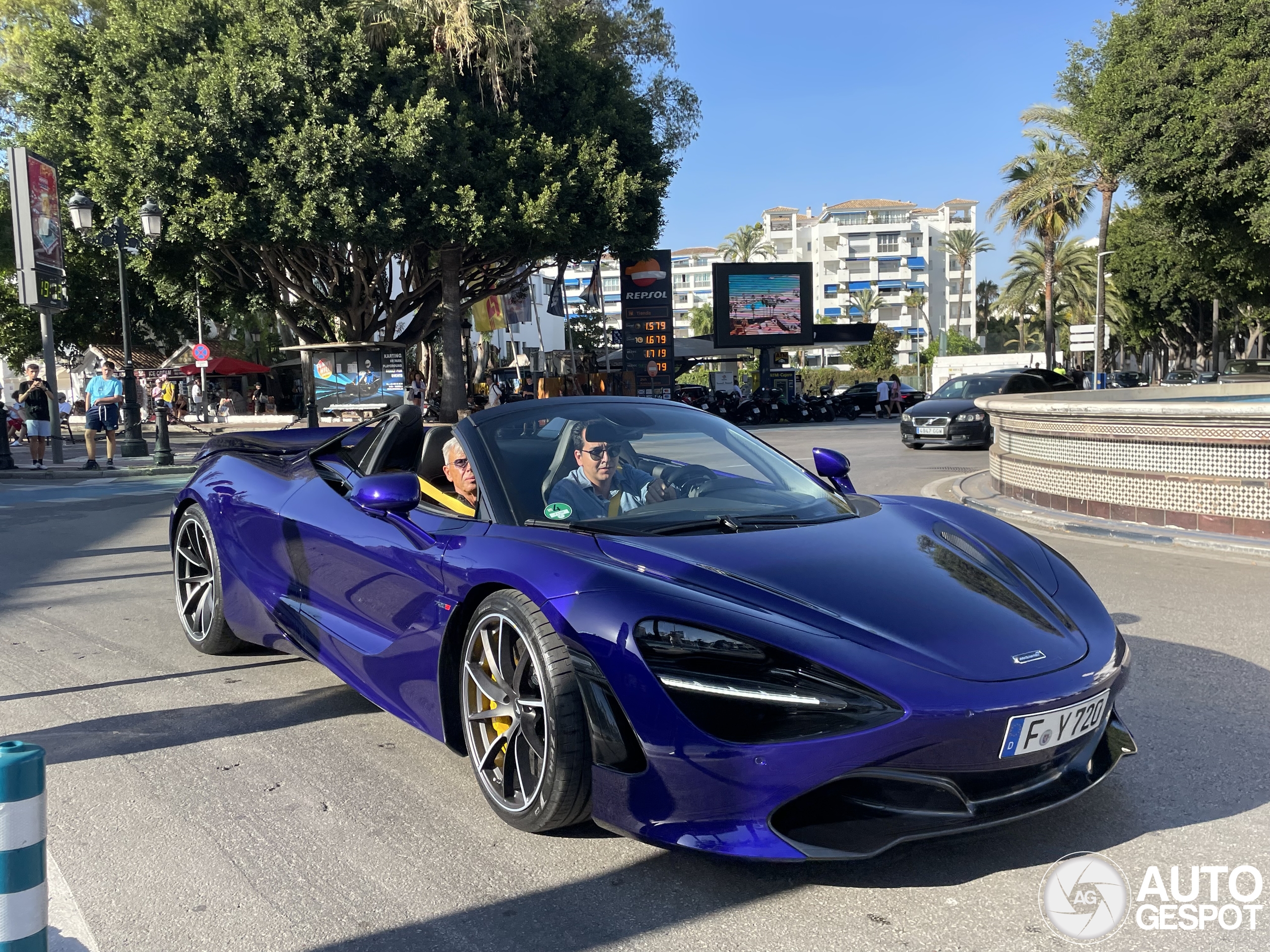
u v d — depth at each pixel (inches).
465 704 111.3
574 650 95.6
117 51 792.9
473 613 111.9
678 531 114.5
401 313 1047.0
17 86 837.8
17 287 661.9
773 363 1673.2
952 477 461.4
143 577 261.9
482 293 1040.8
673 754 89.0
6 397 1679.4
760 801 87.3
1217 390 524.4
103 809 113.5
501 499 120.1
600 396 148.9
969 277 4156.0
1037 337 3339.1
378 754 130.6
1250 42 687.1
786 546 109.8
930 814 89.2
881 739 84.6
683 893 91.6
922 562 109.7
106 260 1197.1
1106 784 114.5
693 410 155.1
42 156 672.4
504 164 837.8
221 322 1454.2
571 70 906.7
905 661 89.3
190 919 88.7
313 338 1085.8
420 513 128.0
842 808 89.0
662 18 1114.7
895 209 4028.1
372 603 129.3
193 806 114.0
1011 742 88.1
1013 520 332.8
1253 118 682.2
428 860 99.3
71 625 207.3
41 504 452.8
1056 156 1471.5
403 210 791.1
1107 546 277.7
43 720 145.9
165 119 743.1
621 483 127.8
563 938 84.4
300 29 765.3
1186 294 1788.9
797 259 4325.8
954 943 81.8
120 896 93.0
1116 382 1856.5
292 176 775.1
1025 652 94.3
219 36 782.5
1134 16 765.3
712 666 89.1
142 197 767.7
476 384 1208.8
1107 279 2055.9
